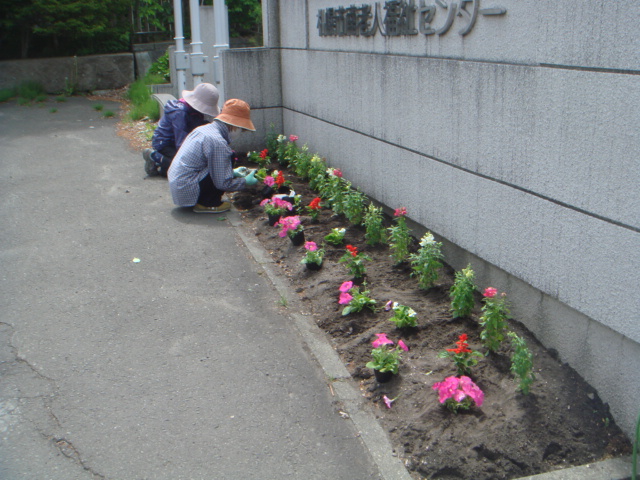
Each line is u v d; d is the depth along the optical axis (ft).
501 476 9.86
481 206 14.42
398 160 18.40
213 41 39.78
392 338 13.37
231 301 15.53
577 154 11.21
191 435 10.90
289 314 14.92
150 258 17.89
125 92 47.57
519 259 13.19
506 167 13.35
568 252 11.65
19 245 18.71
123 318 14.70
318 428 11.08
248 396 11.93
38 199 22.80
